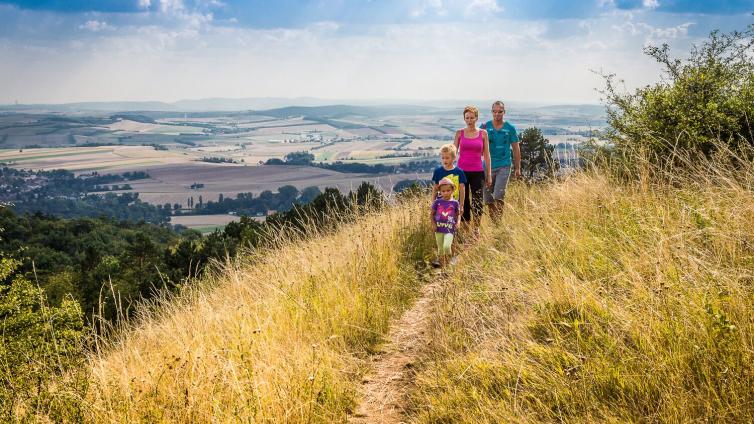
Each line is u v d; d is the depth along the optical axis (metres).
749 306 3.07
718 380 2.68
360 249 6.70
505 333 3.98
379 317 5.11
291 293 5.77
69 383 3.88
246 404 3.51
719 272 3.50
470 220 7.11
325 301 5.42
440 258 6.45
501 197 7.75
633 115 7.08
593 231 5.32
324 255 7.05
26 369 4.15
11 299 16.12
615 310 3.57
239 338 4.54
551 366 3.38
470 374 3.62
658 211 4.94
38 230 82.69
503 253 5.59
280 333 4.86
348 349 4.67
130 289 25.27
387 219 8.24
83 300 33.72
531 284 4.58
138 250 45.28
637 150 6.69
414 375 4.05
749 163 5.06
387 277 6.02
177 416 3.54
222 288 7.43
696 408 2.62
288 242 8.56
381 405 3.77
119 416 3.54
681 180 5.75
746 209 4.13
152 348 5.25
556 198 7.09
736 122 6.14
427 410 3.47
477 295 4.77
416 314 5.24
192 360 4.15
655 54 7.22
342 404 3.80
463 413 3.20
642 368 2.97
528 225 6.02
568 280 4.11
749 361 2.69
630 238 4.62
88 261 50.88
